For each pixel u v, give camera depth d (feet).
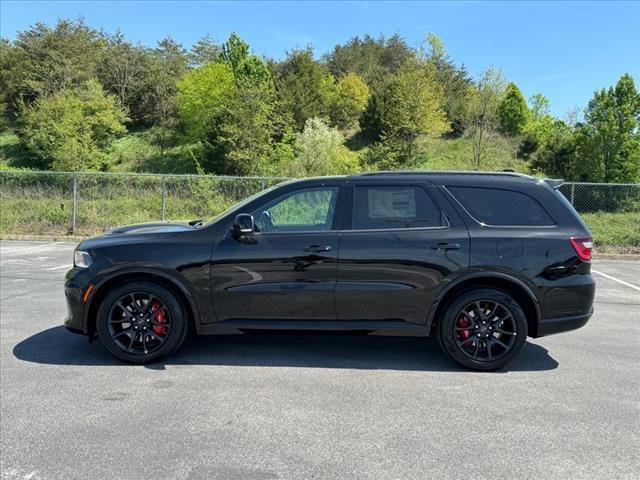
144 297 15.98
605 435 11.49
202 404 12.98
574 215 15.93
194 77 125.39
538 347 18.37
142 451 10.57
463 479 9.61
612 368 16.12
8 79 148.66
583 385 14.61
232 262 15.62
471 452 10.65
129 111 146.00
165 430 11.52
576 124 96.63
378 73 172.55
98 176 58.44
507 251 15.37
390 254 15.40
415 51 133.59
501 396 13.74
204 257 15.66
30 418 12.09
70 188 60.59
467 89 129.80
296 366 15.99
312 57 158.71
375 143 122.01
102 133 125.49
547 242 15.44
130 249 15.79
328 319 15.75
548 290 15.37
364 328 15.69
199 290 15.71
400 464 10.14
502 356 15.55
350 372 15.52
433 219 15.78
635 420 12.30
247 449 10.69
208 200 58.18
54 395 13.47
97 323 15.88
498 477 9.70
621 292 29.30
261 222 16.15
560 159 98.17
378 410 12.73
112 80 152.76
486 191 16.06
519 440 11.21
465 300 15.51
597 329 20.92
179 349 17.60
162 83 143.13
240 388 14.08
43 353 16.94
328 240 15.58
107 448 10.69
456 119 124.06
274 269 15.58
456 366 16.19
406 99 114.32
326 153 95.71
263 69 132.05
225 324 15.84
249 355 17.02
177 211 57.67
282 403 13.08
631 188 55.83
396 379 14.96
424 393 13.89
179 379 14.74
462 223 15.67
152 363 16.05
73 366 15.76
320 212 16.12
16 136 135.33
